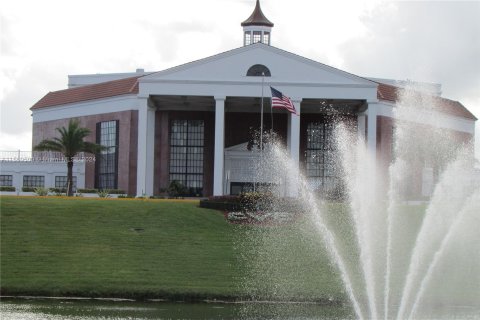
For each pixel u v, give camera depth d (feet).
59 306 143.13
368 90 308.81
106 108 345.51
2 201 224.33
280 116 350.02
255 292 157.17
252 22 368.68
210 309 143.54
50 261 175.32
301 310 143.33
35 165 347.56
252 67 310.65
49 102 379.55
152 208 226.58
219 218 219.20
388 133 336.90
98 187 344.90
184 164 346.95
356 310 143.95
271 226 208.95
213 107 346.54
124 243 191.42
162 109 345.92
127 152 333.42
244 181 344.90
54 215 211.41
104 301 150.82
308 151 343.26
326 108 337.72
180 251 186.60
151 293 155.33
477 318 139.74
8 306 142.10
